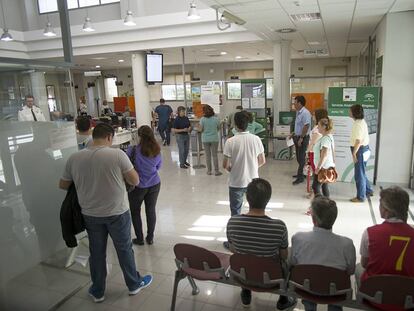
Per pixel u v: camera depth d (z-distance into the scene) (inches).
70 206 106.3
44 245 116.8
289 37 320.5
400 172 223.8
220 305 109.7
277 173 270.2
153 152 142.0
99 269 111.2
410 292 71.0
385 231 77.9
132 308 110.0
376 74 260.7
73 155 103.6
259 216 90.3
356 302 79.9
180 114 293.9
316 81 615.5
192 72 699.4
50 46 418.3
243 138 134.2
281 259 90.4
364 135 191.0
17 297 107.8
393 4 189.9
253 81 320.8
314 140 182.1
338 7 197.0
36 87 117.8
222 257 108.4
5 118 106.7
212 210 195.0
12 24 446.6
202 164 310.2
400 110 217.5
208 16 330.3
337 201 200.1
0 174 101.6
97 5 403.5
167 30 354.0
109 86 761.0
